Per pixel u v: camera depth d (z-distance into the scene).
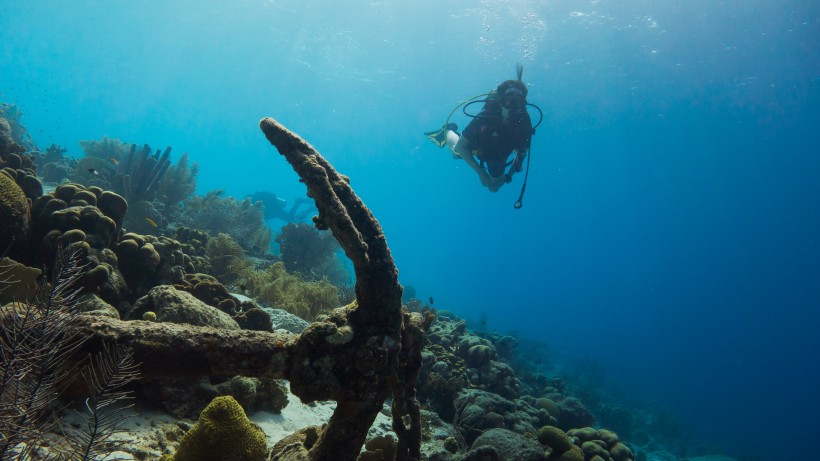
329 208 2.14
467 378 8.00
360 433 2.24
